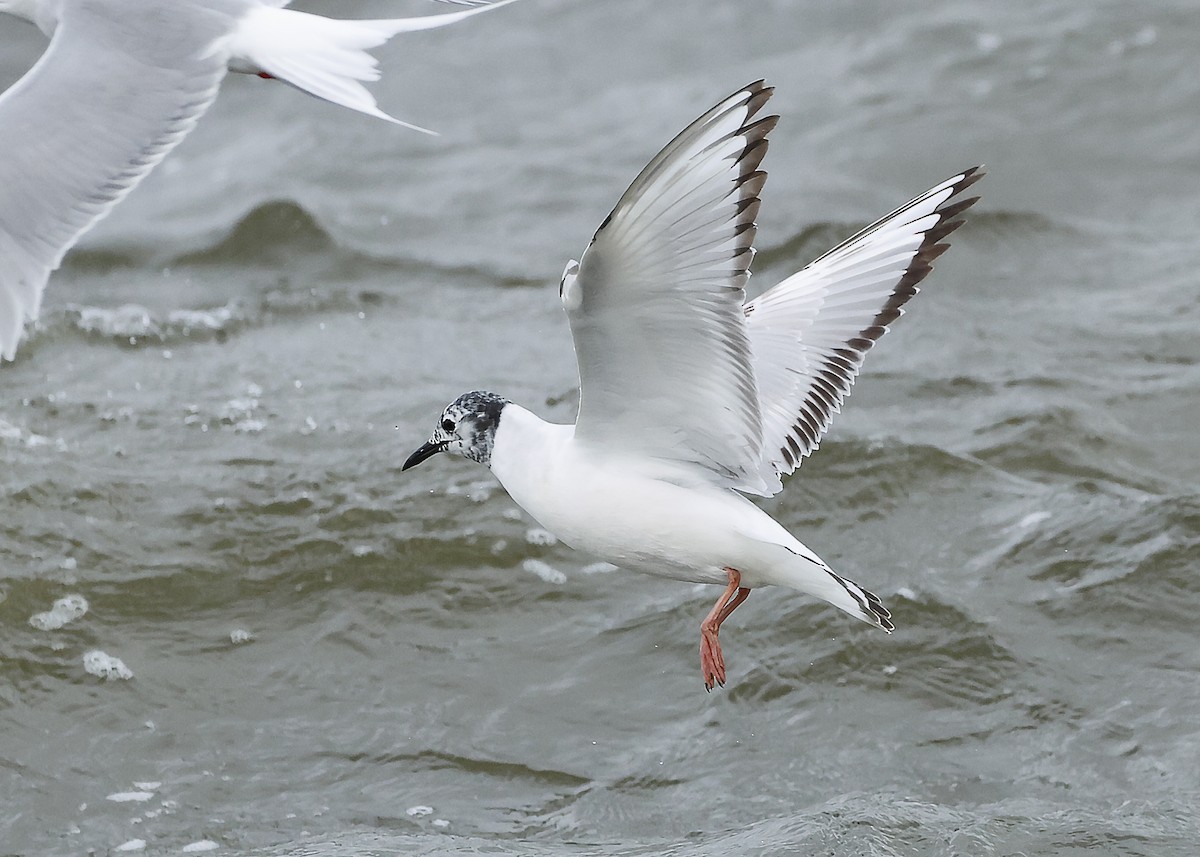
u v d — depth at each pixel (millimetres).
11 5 8023
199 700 11383
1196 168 19844
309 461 13781
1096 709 11055
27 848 10000
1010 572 12469
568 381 15359
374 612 12242
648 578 12641
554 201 19562
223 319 16328
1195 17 23031
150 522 12867
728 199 7383
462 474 13719
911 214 9422
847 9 24047
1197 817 9820
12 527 12609
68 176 7250
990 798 10242
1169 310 16578
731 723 11094
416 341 16156
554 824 10227
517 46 23469
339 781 10664
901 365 15523
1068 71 21938
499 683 11578
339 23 7867
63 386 14789
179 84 7590
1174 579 12211
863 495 13445
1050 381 15172
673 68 22969
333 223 18781
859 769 10602
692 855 9438
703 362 8188
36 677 11430
